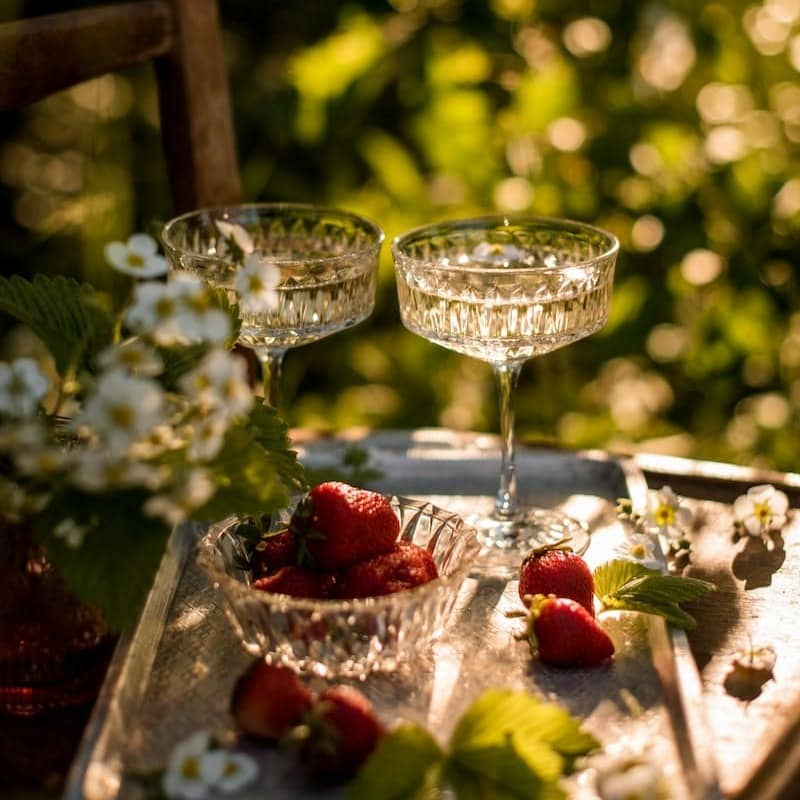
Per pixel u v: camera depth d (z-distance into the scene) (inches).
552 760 25.2
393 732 25.2
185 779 24.8
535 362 55.6
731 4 48.6
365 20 47.6
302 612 27.0
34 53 33.7
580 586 29.1
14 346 43.1
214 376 25.3
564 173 49.2
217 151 39.1
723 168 48.3
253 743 26.3
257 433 27.7
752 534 32.7
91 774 25.4
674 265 49.4
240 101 53.7
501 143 49.5
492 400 56.3
